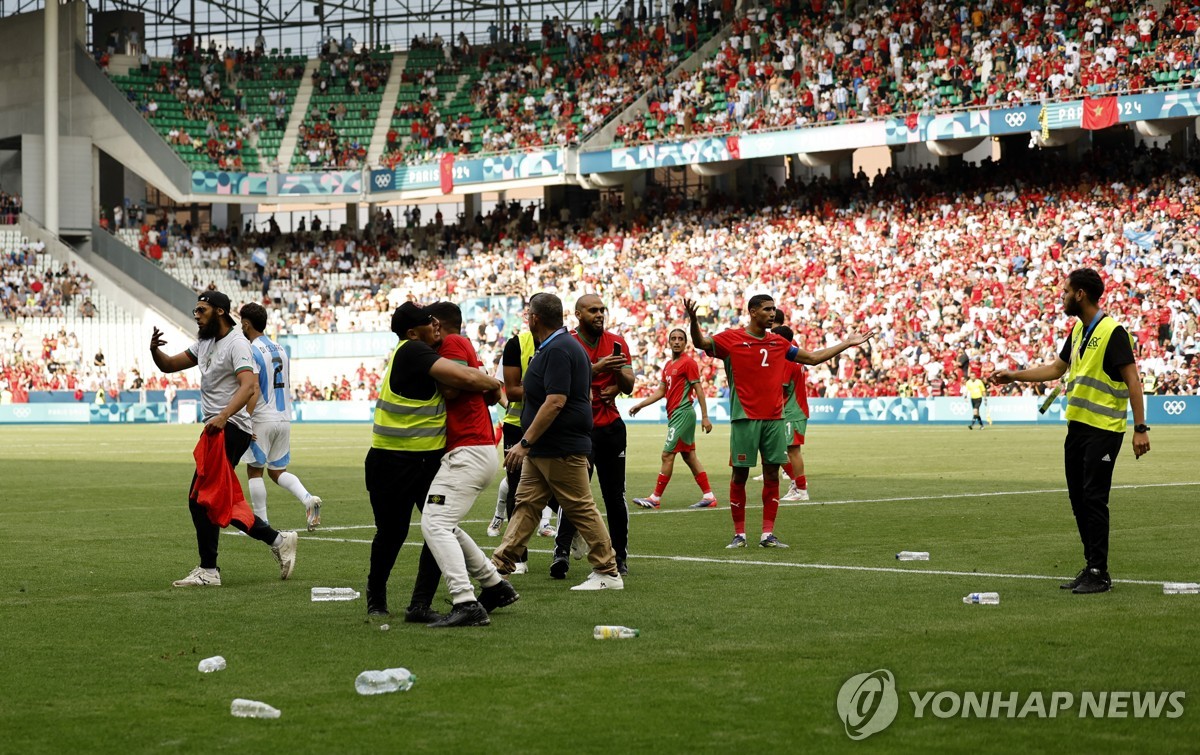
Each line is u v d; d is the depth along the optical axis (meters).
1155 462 20.83
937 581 8.95
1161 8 42.62
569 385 8.45
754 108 47.31
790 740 4.92
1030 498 15.31
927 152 52.34
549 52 55.66
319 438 34.72
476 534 12.31
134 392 49.88
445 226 56.19
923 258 42.62
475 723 5.20
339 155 54.69
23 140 54.69
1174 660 6.19
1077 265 39.69
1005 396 38.34
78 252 55.16
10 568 10.19
